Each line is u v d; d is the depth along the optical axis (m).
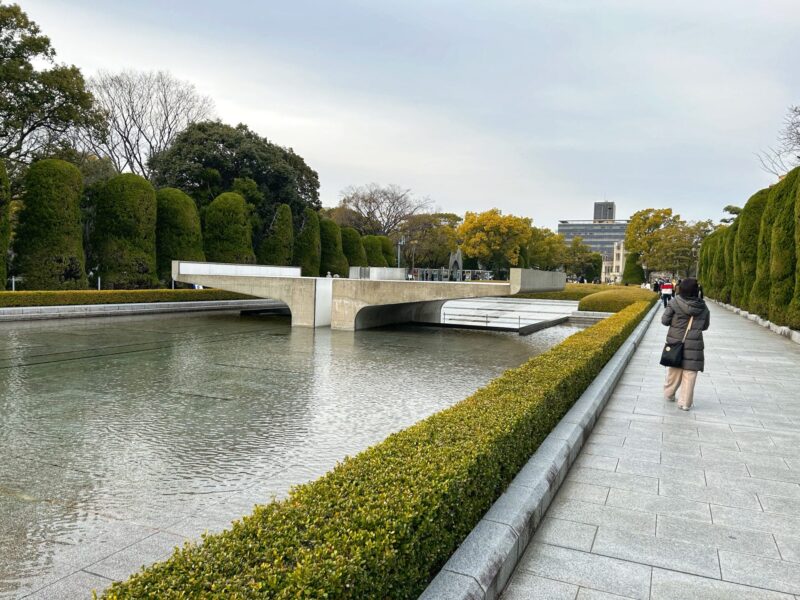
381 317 20.83
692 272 66.25
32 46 24.05
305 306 19.34
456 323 22.47
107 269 25.09
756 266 21.06
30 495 4.60
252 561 2.04
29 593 3.12
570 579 3.11
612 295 25.44
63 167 22.39
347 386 9.45
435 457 3.24
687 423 6.40
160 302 24.08
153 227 26.34
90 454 5.67
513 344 16.20
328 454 5.79
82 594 3.12
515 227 50.00
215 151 34.75
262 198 35.34
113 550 3.65
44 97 24.38
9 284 22.69
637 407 7.16
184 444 6.05
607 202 199.50
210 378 9.88
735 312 25.53
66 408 7.54
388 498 2.61
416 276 42.78
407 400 8.45
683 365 6.96
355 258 44.47
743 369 10.14
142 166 39.50
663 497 4.26
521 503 3.58
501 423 4.02
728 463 5.03
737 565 3.27
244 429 6.68
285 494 4.68
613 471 4.82
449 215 60.22
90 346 13.40
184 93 39.97
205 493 4.69
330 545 2.12
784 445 5.58
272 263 35.81
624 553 3.40
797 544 3.53
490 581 2.71
